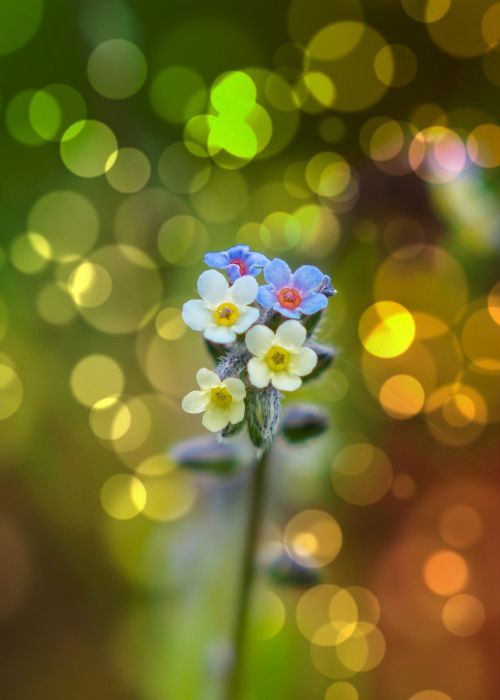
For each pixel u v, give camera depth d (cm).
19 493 14
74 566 13
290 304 8
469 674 13
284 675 12
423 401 14
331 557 13
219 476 10
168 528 13
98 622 13
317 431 10
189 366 14
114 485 13
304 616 13
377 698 13
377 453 14
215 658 10
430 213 12
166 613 12
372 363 14
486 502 13
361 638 13
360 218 12
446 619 13
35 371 14
